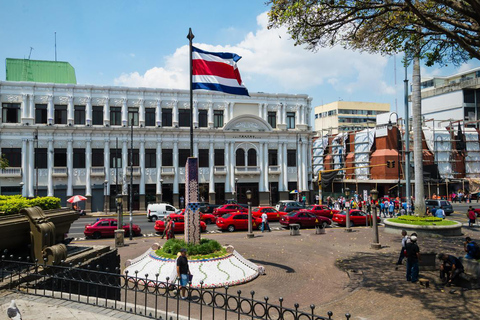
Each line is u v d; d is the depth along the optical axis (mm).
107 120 42500
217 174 45688
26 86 40094
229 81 17125
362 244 21250
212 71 16844
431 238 22781
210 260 13758
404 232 15250
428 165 54250
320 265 16281
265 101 48125
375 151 54656
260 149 47500
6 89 39594
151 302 11156
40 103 40688
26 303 7629
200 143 45438
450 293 11570
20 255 9688
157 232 27922
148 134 43688
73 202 38344
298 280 13883
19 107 40156
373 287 12500
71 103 41438
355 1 12266
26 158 39812
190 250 14219
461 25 11555
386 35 14117
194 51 16891
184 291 10961
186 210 15406
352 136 59562
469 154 58250
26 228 9422
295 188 48969
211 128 45781
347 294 11969
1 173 38625
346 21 12984
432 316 9742
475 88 66312
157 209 34812
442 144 57125
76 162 41469
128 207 42656
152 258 14438
